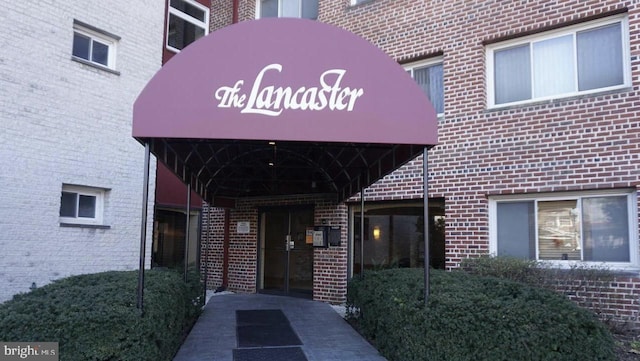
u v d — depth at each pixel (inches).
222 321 343.3
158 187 474.3
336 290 422.9
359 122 213.8
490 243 350.9
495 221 353.4
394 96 217.6
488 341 195.0
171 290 249.6
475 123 362.9
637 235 297.6
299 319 351.3
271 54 215.2
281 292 473.1
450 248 363.6
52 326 180.9
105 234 392.2
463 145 366.6
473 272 325.7
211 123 207.3
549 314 196.7
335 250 428.8
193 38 532.7
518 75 356.8
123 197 407.8
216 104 208.5
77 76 381.4
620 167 303.0
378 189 406.9
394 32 414.3
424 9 399.5
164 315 222.7
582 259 317.4
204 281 425.4
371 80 217.6
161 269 335.0
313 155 315.3
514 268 308.7
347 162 319.3
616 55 319.0
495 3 363.6
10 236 332.2
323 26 220.8
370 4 430.6
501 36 358.3
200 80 210.1
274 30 218.2
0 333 179.2
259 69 213.2
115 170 403.5
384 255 410.9
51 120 361.4
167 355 235.8
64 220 370.6
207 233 451.2
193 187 368.2
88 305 193.5
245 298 450.6
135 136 205.6
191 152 289.4
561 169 324.5
